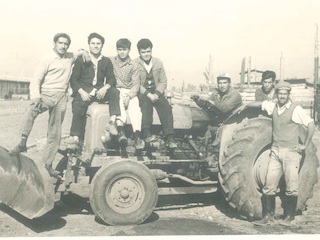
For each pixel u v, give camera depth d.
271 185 5.86
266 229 5.65
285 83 5.84
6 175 5.69
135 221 5.53
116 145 6.02
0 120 13.74
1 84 19.06
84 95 5.75
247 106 6.05
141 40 6.17
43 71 5.77
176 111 6.34
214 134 6.41
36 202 5.41
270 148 6.10
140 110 5.89
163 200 6.95
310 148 6.38
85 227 5.46
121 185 5.52
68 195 6.53
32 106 5.63
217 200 6.89
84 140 5.92
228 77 6.32
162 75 6.23
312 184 6.40
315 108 13.99
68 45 5.91
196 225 5.68
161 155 6.10
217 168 6.19
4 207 6.31
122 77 5.98
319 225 5.85
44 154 5.88
